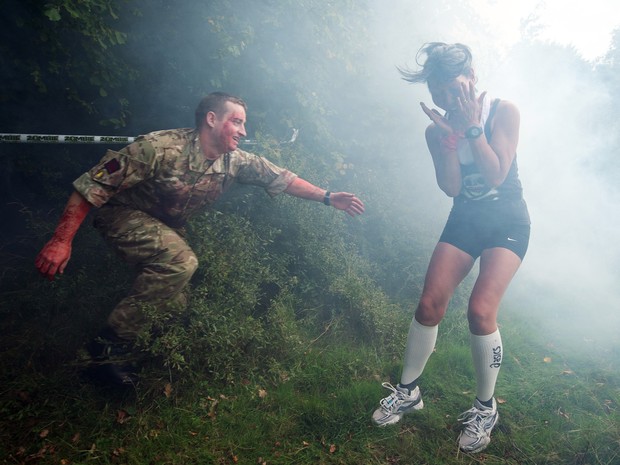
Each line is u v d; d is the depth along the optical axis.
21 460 2.36
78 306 3.24
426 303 2.77
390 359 3.50
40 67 3.84
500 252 2.70
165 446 2.51
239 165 3.04
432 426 2.85
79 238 3.61
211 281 3.18
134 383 2.78
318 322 3.78
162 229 2.78
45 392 2.69
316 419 2.79
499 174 2.57
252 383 2.99
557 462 2.70
